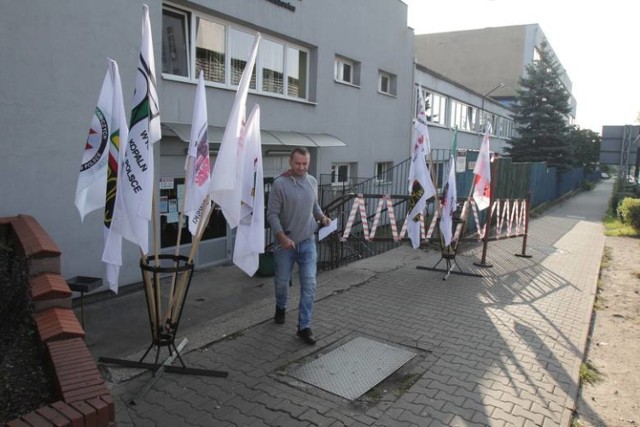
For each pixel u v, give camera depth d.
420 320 5.67
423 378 4.21
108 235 3.71
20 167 5.68
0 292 3.84
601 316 6.28
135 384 3.95
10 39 5.48
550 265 9.16
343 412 3.63
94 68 6.31
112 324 5.50
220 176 3.94
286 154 10.53
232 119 3.96
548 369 4.46
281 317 5.34
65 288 3.88
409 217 7.53
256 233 4.43
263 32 9.97
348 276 7.59
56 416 2.52
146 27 3.68
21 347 3.65
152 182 3.71
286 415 3.57
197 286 7.18
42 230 4.91
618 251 11.41
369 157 14.20
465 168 11.80
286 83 10.82
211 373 4.13
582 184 38.38
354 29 12.85
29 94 5.69
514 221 9.66
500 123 31.83
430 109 19.33
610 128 22.70
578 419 3.74
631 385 4.35
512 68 41.72
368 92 13.85
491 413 3.66
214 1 8.44
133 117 3.66
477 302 6.46
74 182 6.20
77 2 6.07
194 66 8.44
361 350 4.75
